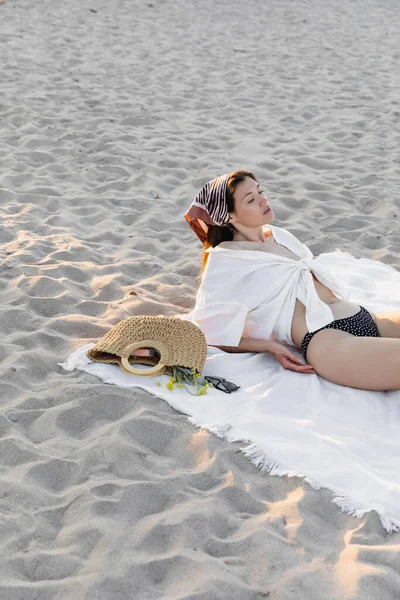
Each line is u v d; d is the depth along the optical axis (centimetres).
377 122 837
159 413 332
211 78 988
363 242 553
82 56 1042
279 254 393
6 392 346
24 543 261
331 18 1412
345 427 328
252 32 1267
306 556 259
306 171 691
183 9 1410
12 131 748
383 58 1137
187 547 260
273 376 362
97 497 281
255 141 761
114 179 655
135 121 802
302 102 906
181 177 668
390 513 278
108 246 529
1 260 485
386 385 349
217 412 333
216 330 384
